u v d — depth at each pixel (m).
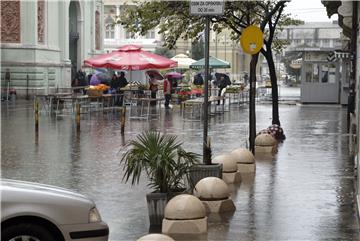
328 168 15.86
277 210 11.17
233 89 42.38
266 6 21.22
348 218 10.58
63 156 17.94
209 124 28.70
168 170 10.13
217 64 45.50
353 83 23.88
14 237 7.22
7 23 47.91
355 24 19.33
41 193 7.43
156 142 10.30
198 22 21.72
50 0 50.69
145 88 42.88
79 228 7.48
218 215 10.77
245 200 12.01
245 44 16.45
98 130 25.47
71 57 58.97
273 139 19.00
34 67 47.91
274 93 22.75
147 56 35.56
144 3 22.25
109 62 34.91
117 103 38.81
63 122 29.05
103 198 12.27
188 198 9.73
